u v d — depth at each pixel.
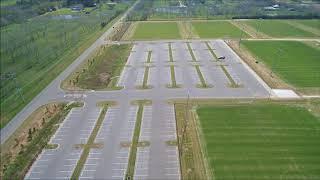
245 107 98.94
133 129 89.75
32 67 139.75
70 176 73.12
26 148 82.81
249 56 147.00
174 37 185.75
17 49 162.12
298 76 121.88
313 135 83.88
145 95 109.75
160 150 80.44
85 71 133.00
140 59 147.50
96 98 108.75
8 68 138.25
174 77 124.56
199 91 111.44
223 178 70.19
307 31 195.88
